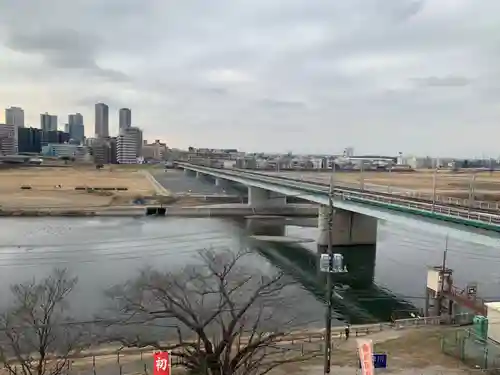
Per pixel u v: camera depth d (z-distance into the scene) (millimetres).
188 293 45438
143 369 33156
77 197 160625
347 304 58750
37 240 93062
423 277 72750
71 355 35344
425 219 63844
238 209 141875
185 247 89000
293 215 139000
